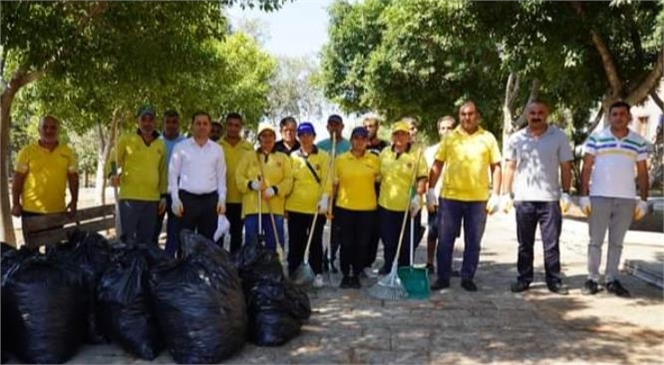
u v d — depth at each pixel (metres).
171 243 5.89
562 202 5.69
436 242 6.47
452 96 17.53
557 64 7.84
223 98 15.82
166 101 11.91
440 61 15.62
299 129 5.70
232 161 6.01
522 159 5.61
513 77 14.29
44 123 5.58
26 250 4.12
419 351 3.96
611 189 5.40
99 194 14.28
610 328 4.49
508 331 4.40
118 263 4.02
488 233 10.04
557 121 17.98
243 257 4.34
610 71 7.76
